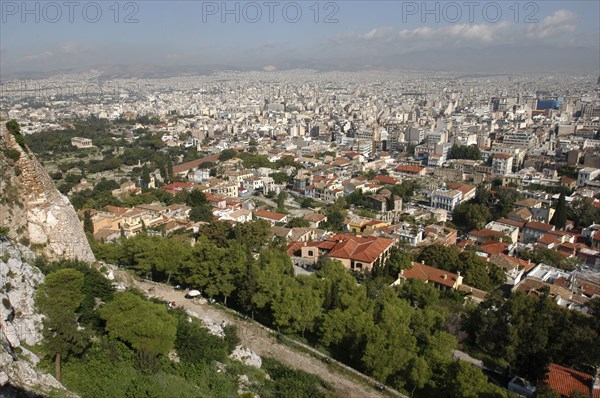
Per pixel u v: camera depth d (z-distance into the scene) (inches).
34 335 2375.7
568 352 3430.1
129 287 3432.6
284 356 3225.9
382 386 2962.6
